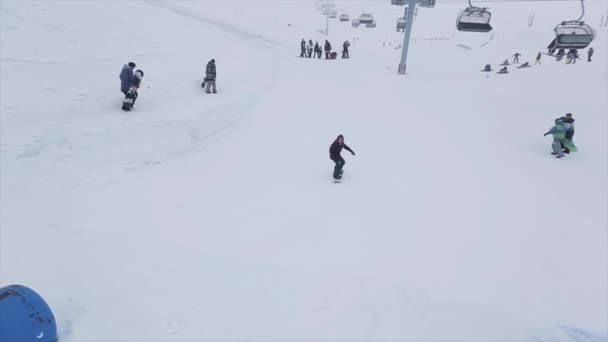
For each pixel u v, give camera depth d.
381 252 6.13
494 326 4.50
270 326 4.16
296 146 11.18
